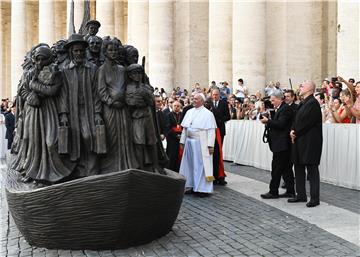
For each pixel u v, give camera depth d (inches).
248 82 781.3
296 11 813.9
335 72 922.1
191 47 1004.6
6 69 1833.2
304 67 818.2
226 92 787.4
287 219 349.7
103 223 261.9
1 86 1806.1
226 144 711.7
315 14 925.2
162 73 998.4
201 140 451.8
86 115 290.4
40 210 265.6
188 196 453.7
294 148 397.4
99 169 288.0
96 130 285.6
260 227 328.8
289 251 274.5
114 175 254.8
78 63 297.4
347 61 663.8
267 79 817.5
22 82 325.1
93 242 268.1
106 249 271.7
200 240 297.6
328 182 495.8
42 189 262.4
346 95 482.9
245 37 783.7
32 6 1737.2
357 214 361.1
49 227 267.3
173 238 301.4
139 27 1122.0
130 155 291.7
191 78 1003.9
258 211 378.0
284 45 808.9
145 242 285.4
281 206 394.9
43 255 266.4
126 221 263.9
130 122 294.7
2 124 909.8
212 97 525.7
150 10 1013.8
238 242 293.4
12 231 332.8
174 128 509.4
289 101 434.6
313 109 385.4
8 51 1838.1
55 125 286.7
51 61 291.0
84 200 257.8
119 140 290.7
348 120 495.5
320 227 326.0
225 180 537.6
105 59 297.4
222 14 900.6
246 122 657.6
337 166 481.7
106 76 293.0
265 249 279.0
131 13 1154.7
